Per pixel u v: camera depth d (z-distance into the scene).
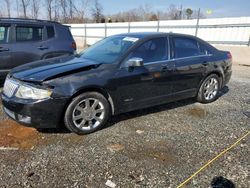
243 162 3.17
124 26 21.86
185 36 4.99
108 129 4.02
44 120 3.47
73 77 3.58
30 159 3.10
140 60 3.90
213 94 5.54
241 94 6.34
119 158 3.19
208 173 2.92
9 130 3.84
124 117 4.52
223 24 14.91
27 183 2.67
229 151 3.43
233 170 2.99
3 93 3.82
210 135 3.91
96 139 3.68
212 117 4.67
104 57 4.26
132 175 2.85
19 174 2.81
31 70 3.77
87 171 2.91
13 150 3.29
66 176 2.81
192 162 3.14
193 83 5.07
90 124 3.85
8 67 6.04
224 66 5.60
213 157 3.27
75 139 3.65
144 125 4.22
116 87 3.94
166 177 2.83
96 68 3.82
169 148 3.47
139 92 4.24
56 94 3.42
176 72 4.65
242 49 13.55
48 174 2.83
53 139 3.62
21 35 6.19
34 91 3.39
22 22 6.19
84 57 4.52
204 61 5.15
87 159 3.14
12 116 3.64
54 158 3.14
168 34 4.73
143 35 4.55
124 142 3.61
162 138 3.77
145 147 3.48
